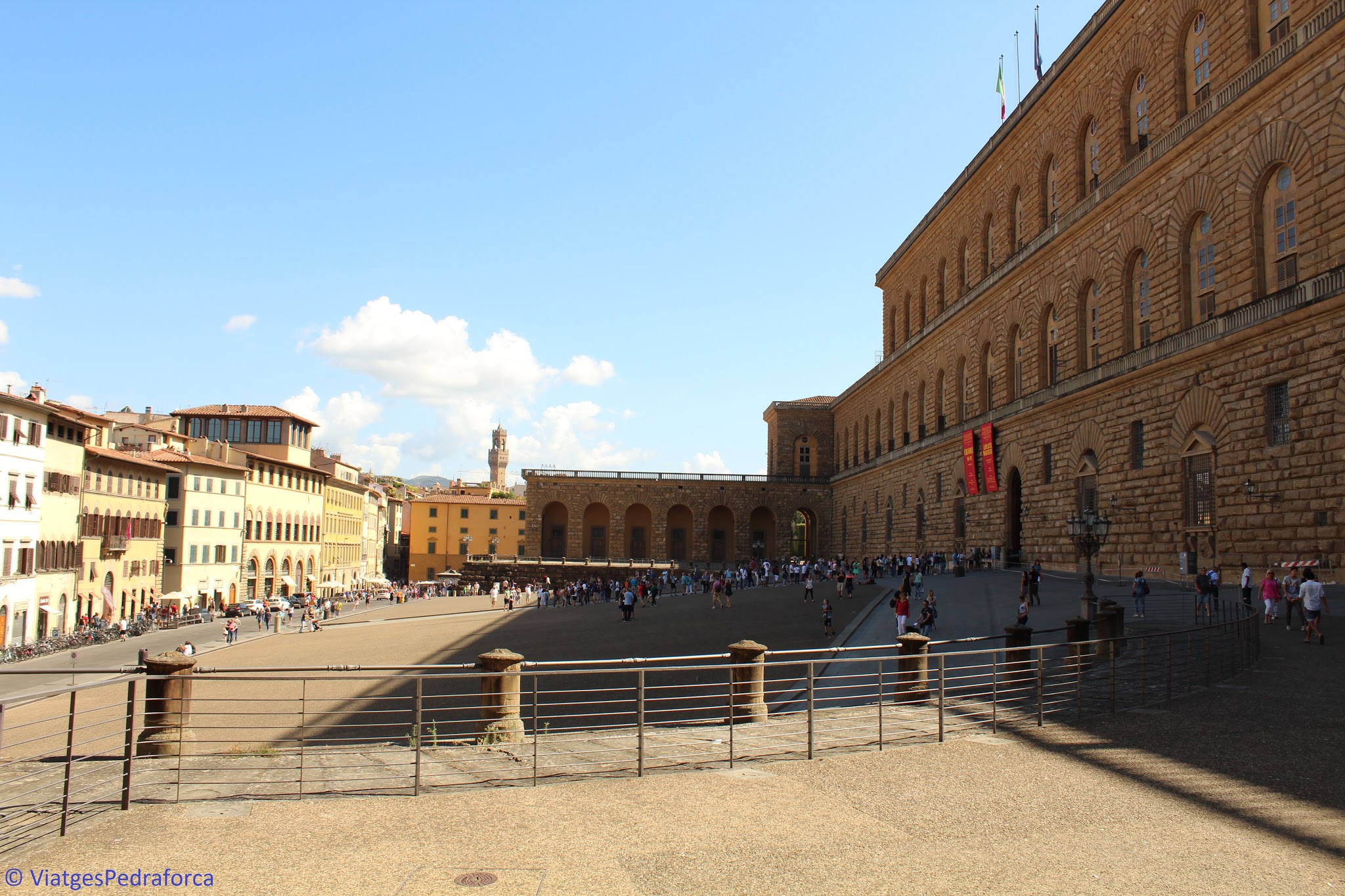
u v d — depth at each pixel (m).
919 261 78.94
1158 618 29.30
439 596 101.06
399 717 26.41
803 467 115.75
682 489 109.75
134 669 13.12
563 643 42.41
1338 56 29.95
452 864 9.08
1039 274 52.78
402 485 199.88
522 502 136.88
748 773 12.70
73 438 61.62
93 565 64.12
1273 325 31.94
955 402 67.38
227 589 84.12
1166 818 10.26
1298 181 31.69
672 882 8.55
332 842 9.80
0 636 52.72
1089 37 46.88
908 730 15.46
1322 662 20.22
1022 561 54.03
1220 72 36.81
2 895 8.33
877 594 52.19
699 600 65.56
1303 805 10.58
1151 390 40.06
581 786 12.02
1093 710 16.45
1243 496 33.84
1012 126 57.06
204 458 81.81
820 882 8.53
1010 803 10.98
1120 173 42.94
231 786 12.20
